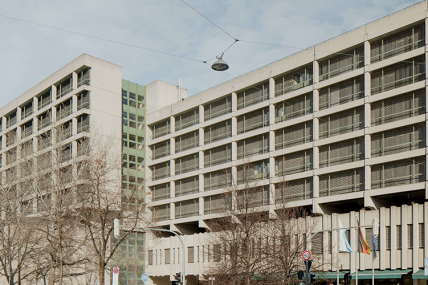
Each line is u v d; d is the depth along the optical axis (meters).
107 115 67.25
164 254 66.38
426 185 41.91
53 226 41.88
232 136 59.81
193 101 66.06
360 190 46.84
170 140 68.50
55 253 41.75
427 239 41.03
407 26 45.06
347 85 49.47
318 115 50.84
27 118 75.50
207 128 64.31
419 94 44.16
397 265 43.12
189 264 62.72
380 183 45.72
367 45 47.62
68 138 63.03
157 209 68.69
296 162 52.94
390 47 46.62
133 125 71.94
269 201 52.88
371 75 47.72
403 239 42.78
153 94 73.38
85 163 43.31
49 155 46.28
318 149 50.75
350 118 48.78
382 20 46.72
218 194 60.31
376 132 46.22
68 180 43.66
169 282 69.38
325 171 49.34
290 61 54.34
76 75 68.81
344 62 50.06
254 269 42.06
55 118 66.31
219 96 62.38
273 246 43.44
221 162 61.53
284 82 55.66
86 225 41.81
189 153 65.12
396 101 45.69
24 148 49.16
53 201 42.47
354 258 45.91
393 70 46.16
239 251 44.59
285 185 50.19
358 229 42.19
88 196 41.28
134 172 70.25
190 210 64.06
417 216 42.09
